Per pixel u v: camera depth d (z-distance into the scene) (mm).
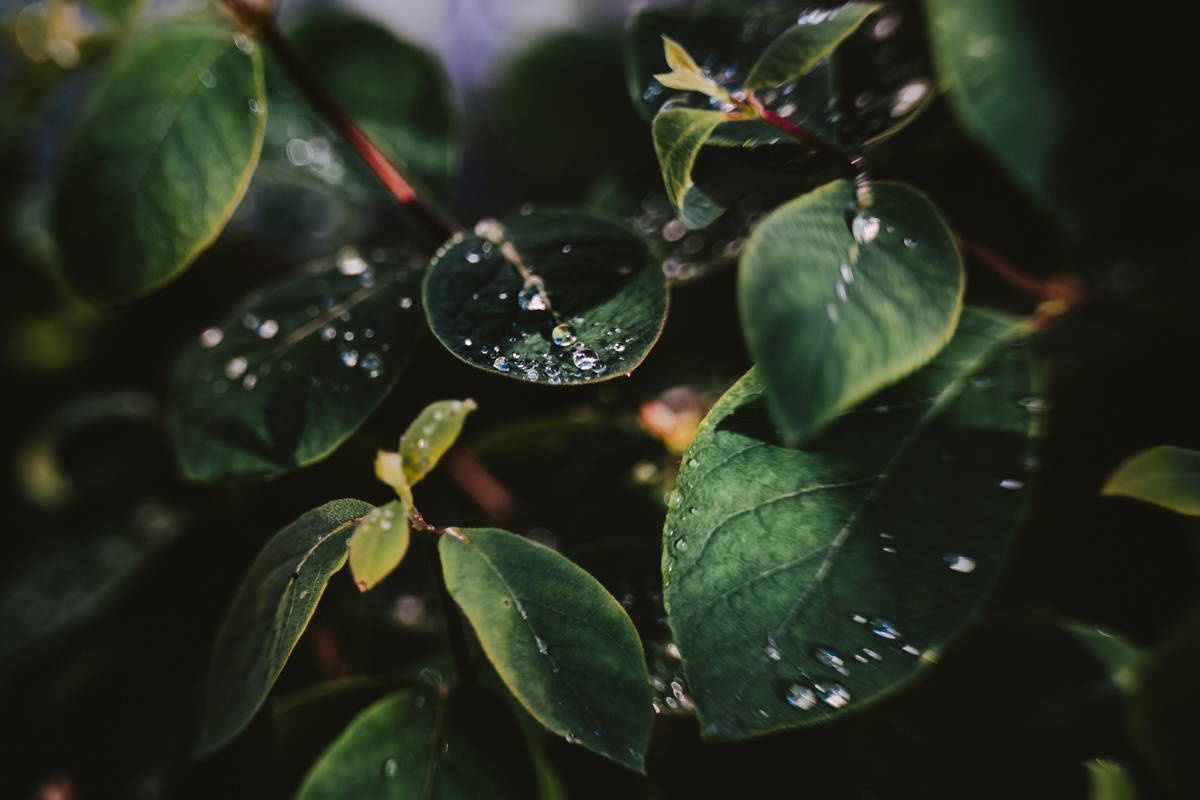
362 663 181
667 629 151
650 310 146
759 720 129
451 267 155
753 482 140
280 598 141
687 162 147
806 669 131
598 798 158
